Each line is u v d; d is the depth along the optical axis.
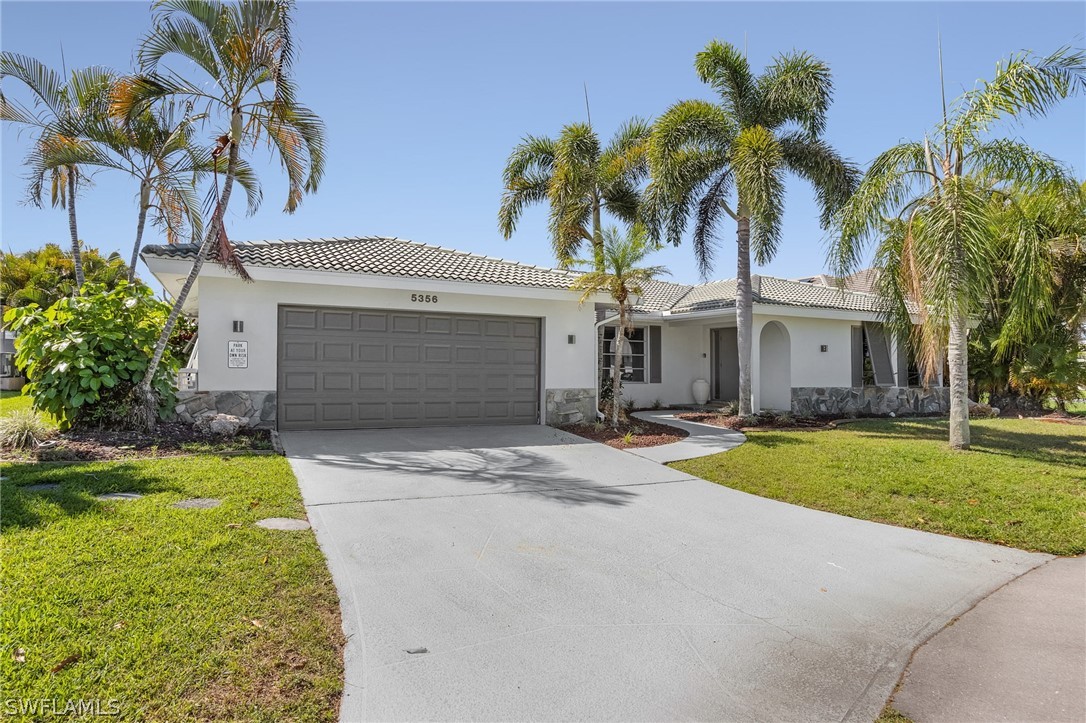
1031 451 10.80
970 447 11.00
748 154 13.18
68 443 8.39
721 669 3.48
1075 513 6.84
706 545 5.75
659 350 18.88
